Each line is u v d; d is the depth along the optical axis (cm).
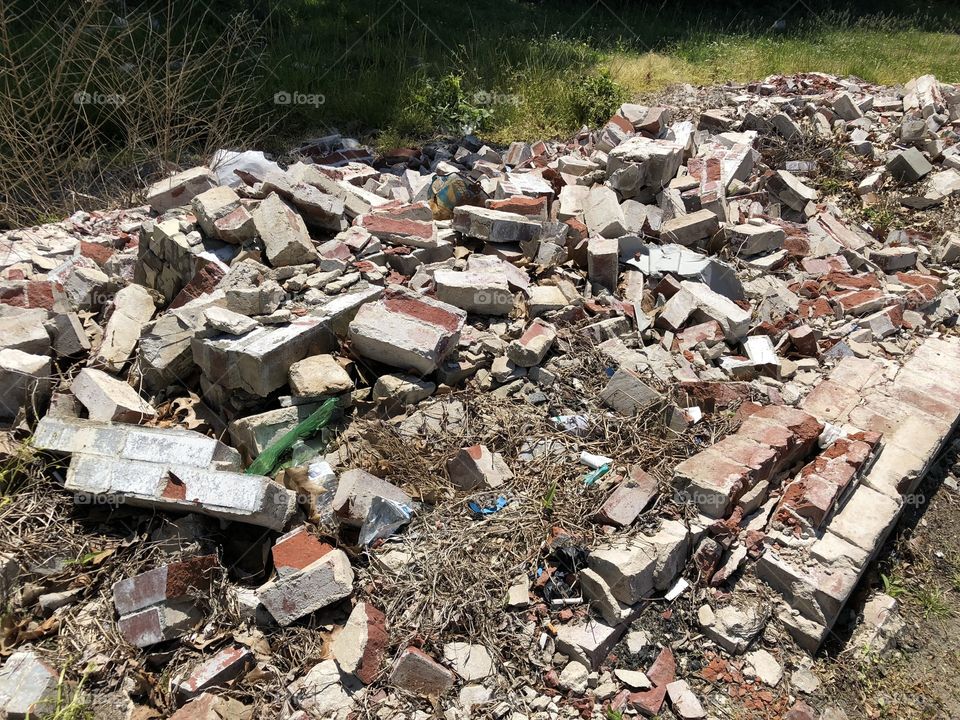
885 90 986
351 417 418
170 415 425
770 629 348
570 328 489
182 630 324
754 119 848
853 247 687
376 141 865
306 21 1098
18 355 409
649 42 1331
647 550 343
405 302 435
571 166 709
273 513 345
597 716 306
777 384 491
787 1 1766
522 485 387
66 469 374
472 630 325
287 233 473
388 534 357
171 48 873
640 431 425
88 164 729
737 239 621
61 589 338
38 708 290
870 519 382
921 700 343
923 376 506
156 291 511
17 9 875
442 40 1117
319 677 306
